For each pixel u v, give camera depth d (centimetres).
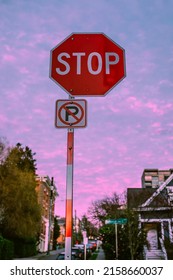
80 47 507
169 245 2031
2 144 2828
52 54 503
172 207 2112
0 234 2706
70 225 377
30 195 2933
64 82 486
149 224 2294
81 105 451
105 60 500
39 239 4416
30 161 3662
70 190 393
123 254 2006
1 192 2723
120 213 2136
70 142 430
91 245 4094
